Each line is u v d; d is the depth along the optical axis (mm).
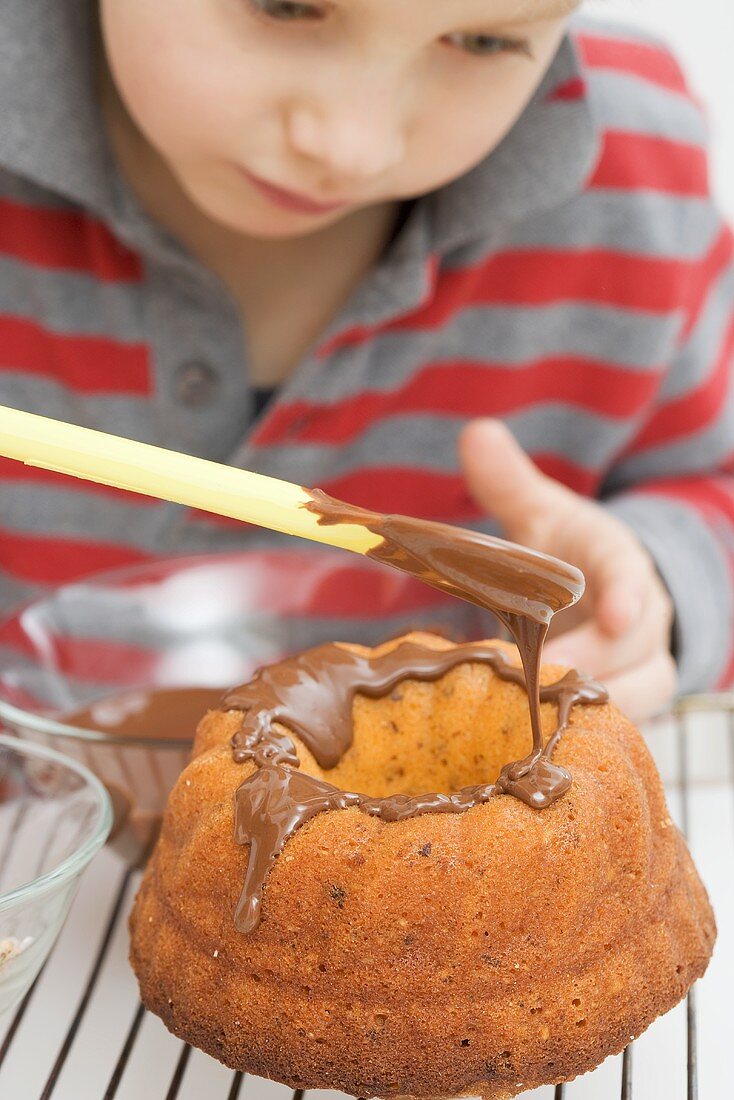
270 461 790
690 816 658
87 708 650
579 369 835
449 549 548
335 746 583
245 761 566
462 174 758
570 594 549
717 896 626
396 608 707
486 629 670
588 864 552
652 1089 573
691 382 849
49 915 570
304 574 715
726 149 1104
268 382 813
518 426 836
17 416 542
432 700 591
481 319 817
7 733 644
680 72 862
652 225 820
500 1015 548
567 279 819
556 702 578
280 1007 551
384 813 551
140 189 777
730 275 865
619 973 557
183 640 700
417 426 823
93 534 817
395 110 659
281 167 672
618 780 563
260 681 585
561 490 738
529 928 548
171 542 809
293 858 549
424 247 771
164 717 642
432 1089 549
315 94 652
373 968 546
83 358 788
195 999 559
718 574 791
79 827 594
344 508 550
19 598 825
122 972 606
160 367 778
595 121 751
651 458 863
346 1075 549
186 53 658
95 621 694
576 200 812
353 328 774
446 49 652
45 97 721
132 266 771
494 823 549
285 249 786
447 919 545
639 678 685
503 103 676
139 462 543
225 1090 573
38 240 777
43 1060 582
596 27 853
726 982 601
